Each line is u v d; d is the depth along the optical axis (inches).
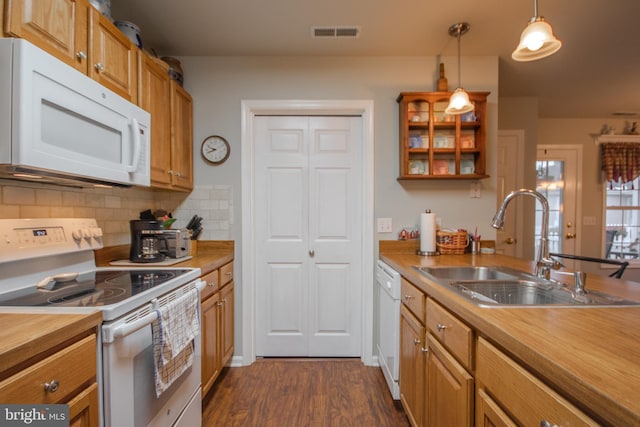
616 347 24.7
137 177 56.2
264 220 93.9
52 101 37.9
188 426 54.4
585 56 88.2
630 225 154.6
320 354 94.6
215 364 73.5
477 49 85.0
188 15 70.1
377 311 90.0
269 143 93.3
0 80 34.0
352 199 93.6
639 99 123.7
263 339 94.7
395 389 69.7
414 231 89.4
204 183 90.1
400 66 89.0
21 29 37.1
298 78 89.1
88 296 40.4
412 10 68.4
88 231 58.0
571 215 151.3
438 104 84.5
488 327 31.3
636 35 77.4
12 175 44.3
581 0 64.5
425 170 87.4
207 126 89.7
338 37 79.2
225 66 89.2
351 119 93.2
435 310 48.1
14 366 25.0
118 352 35.7
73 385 30.2
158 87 70.0
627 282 49.8
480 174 82.8
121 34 56.1
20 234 46.3
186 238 77.5
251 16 70.5
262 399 73.3
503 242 120.0
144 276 54.0
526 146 119.0
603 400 18.4
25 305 36.6
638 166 151.9
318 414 67.8
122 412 36.3
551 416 23.5
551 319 31.7
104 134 47.9
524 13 69.3
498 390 31.2
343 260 94.0
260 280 94.3
